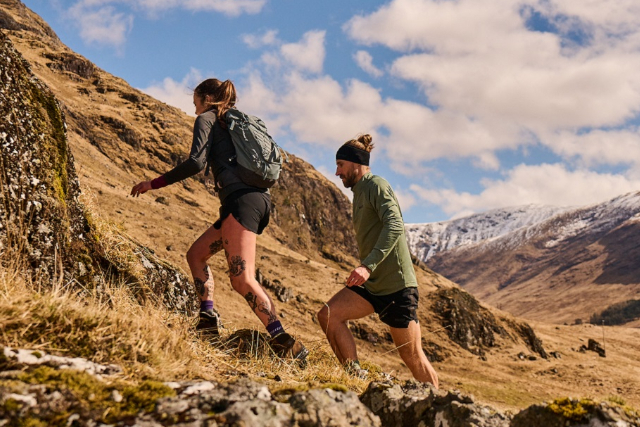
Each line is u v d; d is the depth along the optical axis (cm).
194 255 427
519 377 6612
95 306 288
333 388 207
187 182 10594
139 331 260
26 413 158
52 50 15025
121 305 336
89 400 176
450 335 7375
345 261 13700
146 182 371
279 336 380
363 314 415
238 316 4016
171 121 13312
